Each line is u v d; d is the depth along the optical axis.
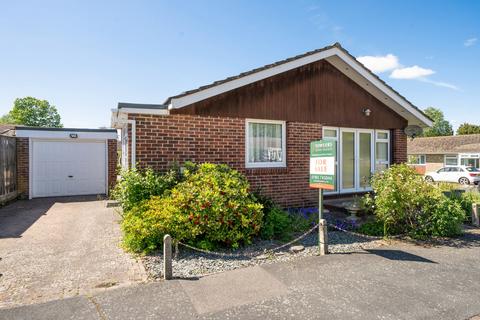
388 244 5.98
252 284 4.08
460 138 34.16
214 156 7.91
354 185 10.55
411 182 6.65
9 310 3.37
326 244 5.31
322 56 8.98
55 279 4.19
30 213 8.96
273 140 8.91
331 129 10.12
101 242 5.92
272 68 8.24
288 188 8.94
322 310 3.44
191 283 4.10
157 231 5.20
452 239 6.39
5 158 10.76
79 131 12.94
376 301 3.64
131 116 7.10
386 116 11.03
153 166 7.25
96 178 13.45
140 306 3.49
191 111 7.64
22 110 48.56
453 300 3.67
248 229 5.69
